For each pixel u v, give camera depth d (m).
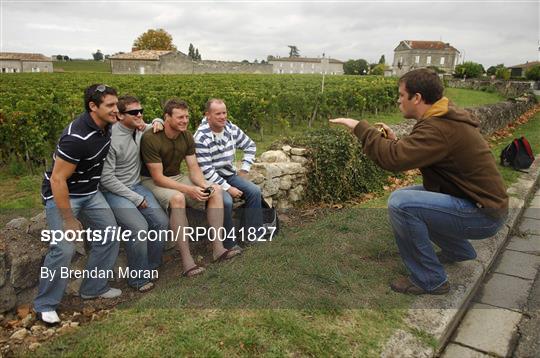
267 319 2.75
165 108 3.83
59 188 2.96
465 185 2.92
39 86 23.39
